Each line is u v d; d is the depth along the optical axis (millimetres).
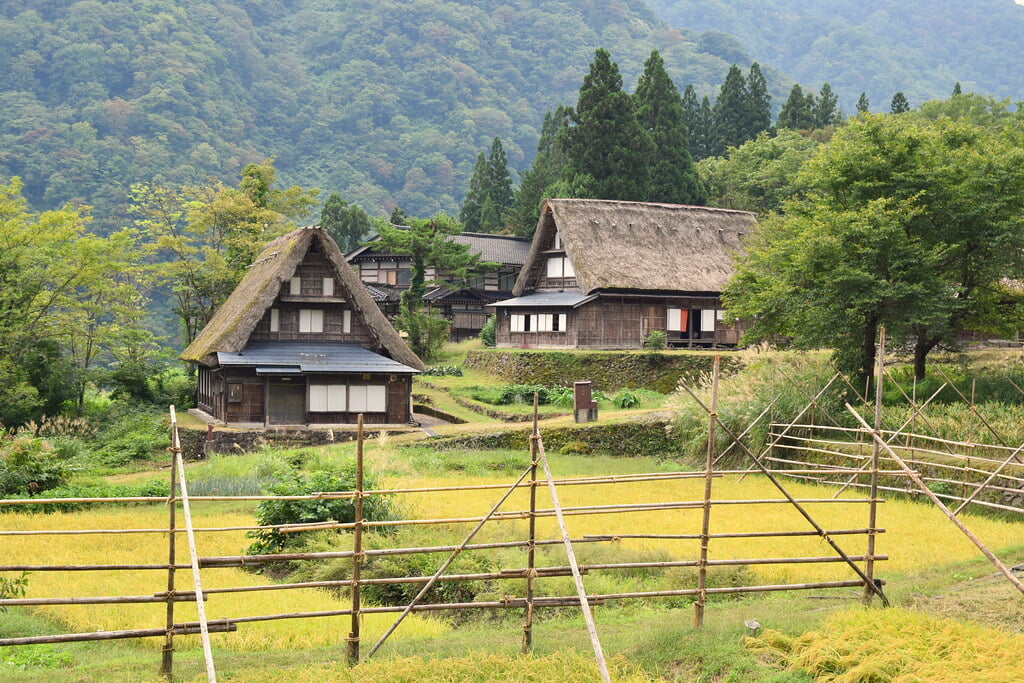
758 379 24922
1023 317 26875
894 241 24500
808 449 21953
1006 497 17750
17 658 10203
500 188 75438
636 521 16766
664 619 10992
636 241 43500
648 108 58156
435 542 14422
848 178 26812
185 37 120125
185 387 41344
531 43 159125
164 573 13727
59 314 37750
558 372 38719
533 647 9977
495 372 42031
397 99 132500
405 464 22969
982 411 21641
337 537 14766
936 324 24719
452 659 9359
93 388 46562
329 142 121438
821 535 10672
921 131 26766
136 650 10797
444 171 117125
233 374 32219
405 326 47000
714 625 10086
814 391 24062
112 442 31453
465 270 52312
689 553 14188
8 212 34875
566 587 12797
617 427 27234
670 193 56375
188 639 11000
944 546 14578
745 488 20938
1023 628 9547
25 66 104688
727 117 72000
